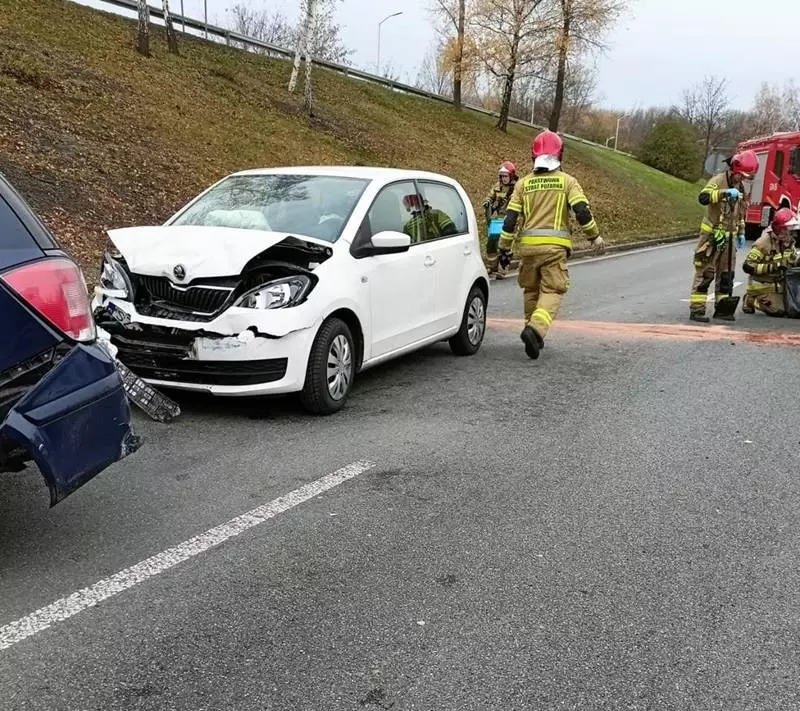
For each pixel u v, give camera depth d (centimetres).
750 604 322
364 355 588
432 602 317
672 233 2473
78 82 1638
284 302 512
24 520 383
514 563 352
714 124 5825
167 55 2230
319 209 601
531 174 761
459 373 695
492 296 1153
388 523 389
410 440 511
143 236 550
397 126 2847
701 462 485
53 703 252
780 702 260
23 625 294
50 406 308
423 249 666
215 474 444
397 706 254
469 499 420
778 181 2123
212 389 507
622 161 4266
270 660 277
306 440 504
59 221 1064
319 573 338
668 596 327
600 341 848
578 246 1895
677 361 756
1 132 1246
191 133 1714
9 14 1888
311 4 2338
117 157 1388
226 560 348
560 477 455
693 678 272
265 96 2330
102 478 435
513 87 3906
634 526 393
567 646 289
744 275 1461
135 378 505
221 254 512
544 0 3372
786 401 622
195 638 289
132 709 250
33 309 303
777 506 421
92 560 345
